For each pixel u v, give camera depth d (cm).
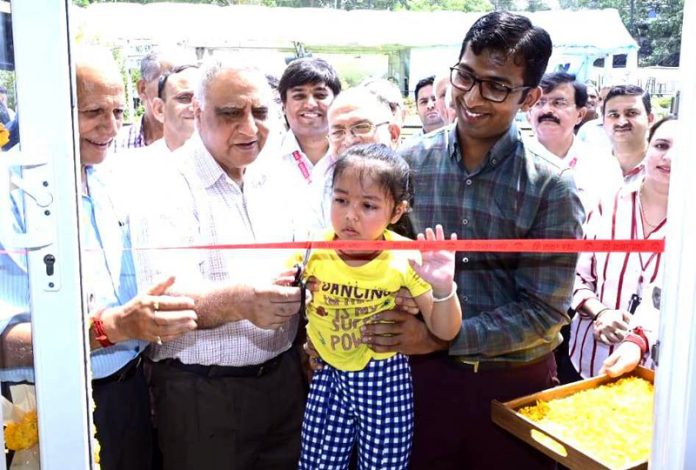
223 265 194
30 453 130
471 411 205
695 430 130
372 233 178
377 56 207
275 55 203
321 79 202
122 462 197
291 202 204
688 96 125
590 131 211
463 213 195
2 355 124
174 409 198
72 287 121
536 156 189
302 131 203
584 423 172
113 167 192
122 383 196
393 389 186
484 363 202
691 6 124
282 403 212
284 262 191
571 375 247
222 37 200
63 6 114
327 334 187
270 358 206
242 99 188
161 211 189
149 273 188
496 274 197
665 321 132
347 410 192
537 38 180
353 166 175
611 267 220
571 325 238
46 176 116
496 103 183
